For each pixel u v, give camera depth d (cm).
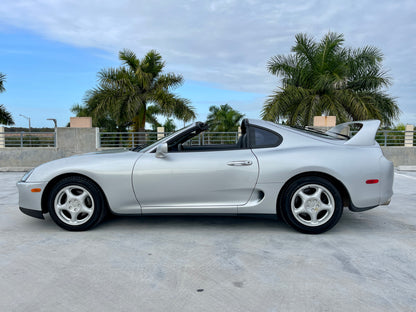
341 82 1481
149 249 317
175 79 1728
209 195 363
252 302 218
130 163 366
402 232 374
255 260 290
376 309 209
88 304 216
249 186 359
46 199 379
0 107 2081
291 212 359
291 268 272
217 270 269
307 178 354
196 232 372
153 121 2153
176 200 366
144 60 1747
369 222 416
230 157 363
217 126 2756
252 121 389
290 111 1537
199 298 223
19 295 228
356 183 351
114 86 1605
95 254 304
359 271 266
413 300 220
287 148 366
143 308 211
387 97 1584
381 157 361
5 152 1176
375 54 1616
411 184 758
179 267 275
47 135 1312
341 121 1427
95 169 362
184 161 363
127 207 370
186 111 1689
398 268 272
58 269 270
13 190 677
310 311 206
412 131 1259
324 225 356
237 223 409
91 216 369
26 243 335
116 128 2030
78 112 2477
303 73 1609
